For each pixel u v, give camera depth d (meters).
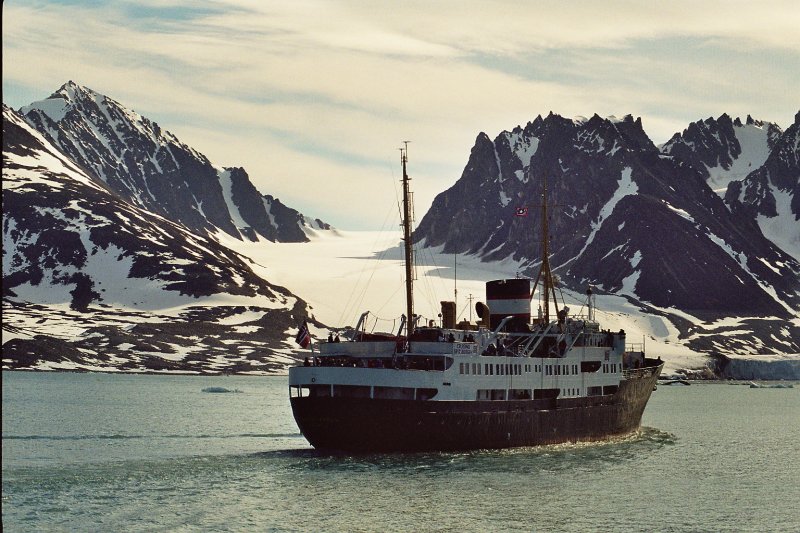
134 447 126.00
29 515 80.56
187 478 98.06
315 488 92.69
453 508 85.31
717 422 192.75
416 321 126.06
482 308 129.50
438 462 107.69
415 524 79.31
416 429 109.56
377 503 86.69
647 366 157.88
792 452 136.12
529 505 87.88
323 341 122.94
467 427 112.56
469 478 99.38
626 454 123.44
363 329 129.25
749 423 190.88
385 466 105.25
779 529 82.12
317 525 78.38
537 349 128.62
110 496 88.56
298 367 113.69
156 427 155.75
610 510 87.25
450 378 111.81
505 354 122.06
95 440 134.50
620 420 138.38
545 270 147.62
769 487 102.88
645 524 82.44
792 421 197.25
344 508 84.44
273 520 79.81
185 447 126.56
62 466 106.25
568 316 137.38
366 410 109.44
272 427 158.12
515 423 117.69
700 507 90.62
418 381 110.12
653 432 156.00
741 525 83.44
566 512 85.62
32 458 113.62
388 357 116.62
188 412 190.50
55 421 163.12
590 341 133.12
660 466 114.75
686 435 158.50
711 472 112.44
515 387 119.38
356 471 101.94
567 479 101.38
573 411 126.81
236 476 99.12
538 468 107.06
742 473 112.69
